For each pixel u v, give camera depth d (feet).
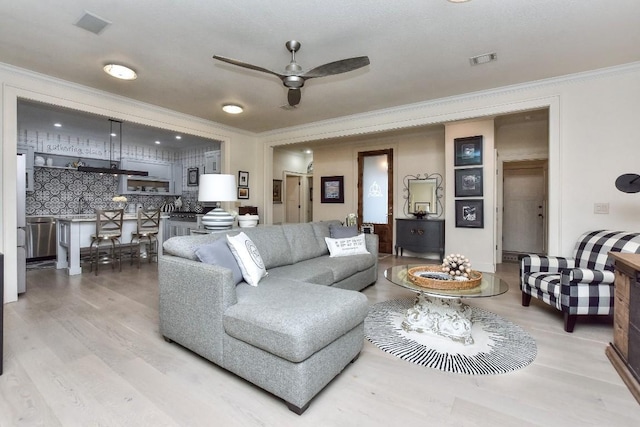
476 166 16.56
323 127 17.78
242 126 19.06
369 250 13.43
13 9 7.62
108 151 23.86
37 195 20.76
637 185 9.14
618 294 6.81
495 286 8.18
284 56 10.07
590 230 11.05
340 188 24.03
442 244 18.52
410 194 21.04
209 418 5.11
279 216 27.09
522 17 7.93
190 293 6.89
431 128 19.22
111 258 18.15
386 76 11.59
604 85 10.84
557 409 5.35
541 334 8.41
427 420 5.10
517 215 21.70
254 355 5.75
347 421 5.08
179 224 21.80
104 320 9.11
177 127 16.21
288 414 5.26
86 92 12.73
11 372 6.31
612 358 6.87
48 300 10.93
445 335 8.12
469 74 11.37
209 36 8.89
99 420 5.01
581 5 7.43
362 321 6.90
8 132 10.72
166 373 6.39
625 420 5.08
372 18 8.01
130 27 8.44
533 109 12.23
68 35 8.82
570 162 11.37
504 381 6.21
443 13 7.79
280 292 6.97
